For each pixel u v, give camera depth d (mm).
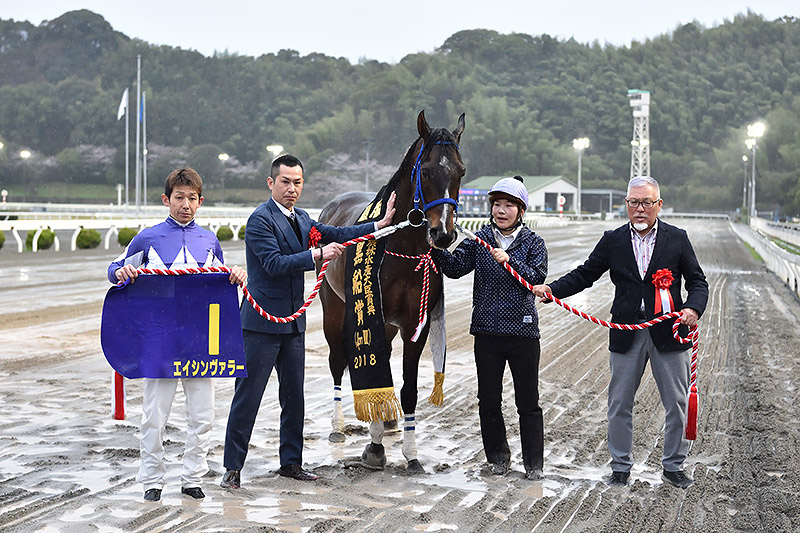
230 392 7184
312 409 6703
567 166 117500
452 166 4840
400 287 5094
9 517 4020
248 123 122625
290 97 129625
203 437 4453
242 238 31750
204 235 4621
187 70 132625
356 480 4832
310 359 8867
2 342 9445
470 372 8336
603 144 131750
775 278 19578
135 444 5477
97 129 120375
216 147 115500
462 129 5055
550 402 7082
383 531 3924
